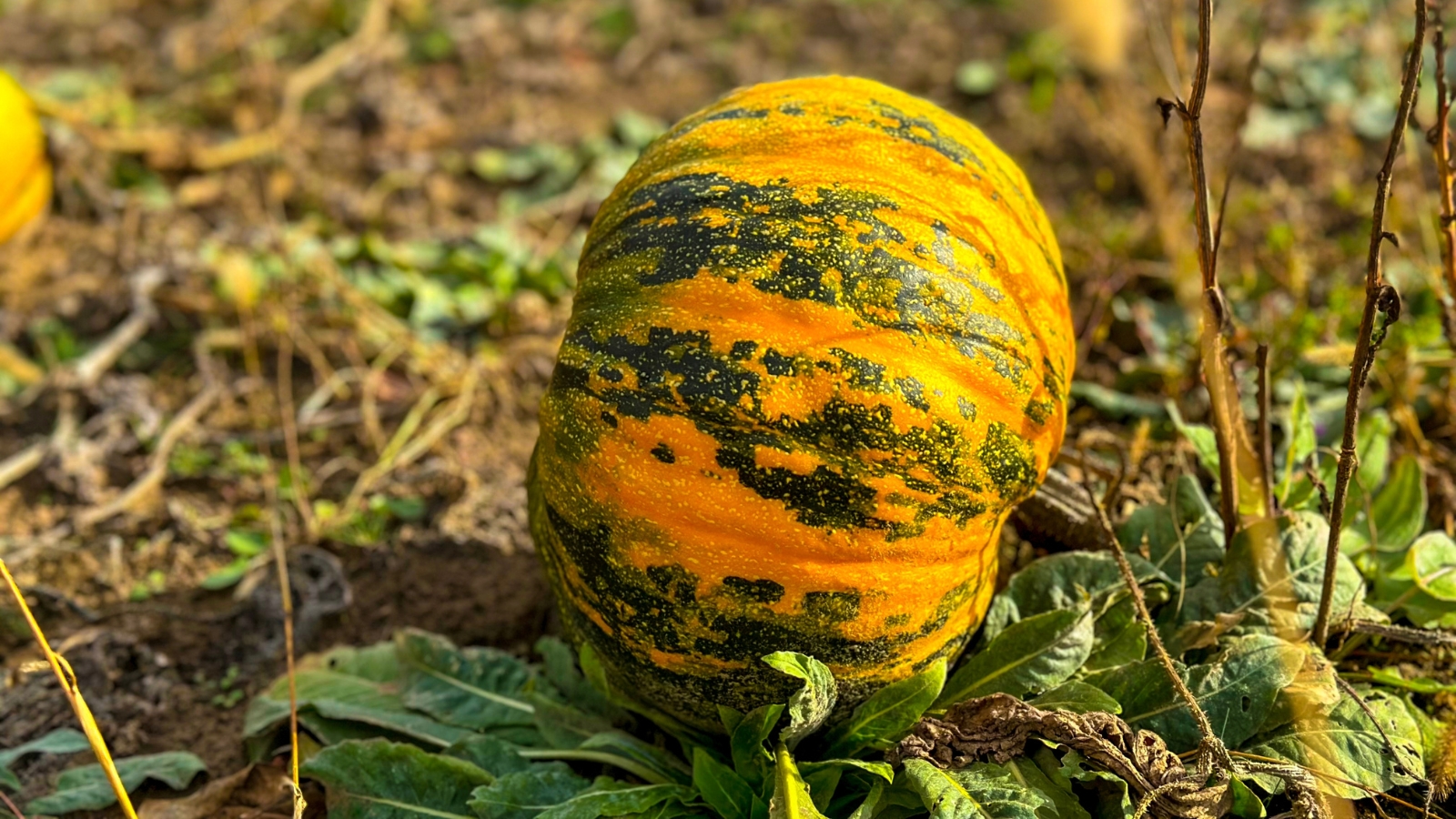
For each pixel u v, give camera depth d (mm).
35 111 1237
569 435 758
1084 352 1124
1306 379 1087
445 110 1664
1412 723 806
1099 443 977
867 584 749
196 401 1199
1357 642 845
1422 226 1138
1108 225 1300
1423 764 793
